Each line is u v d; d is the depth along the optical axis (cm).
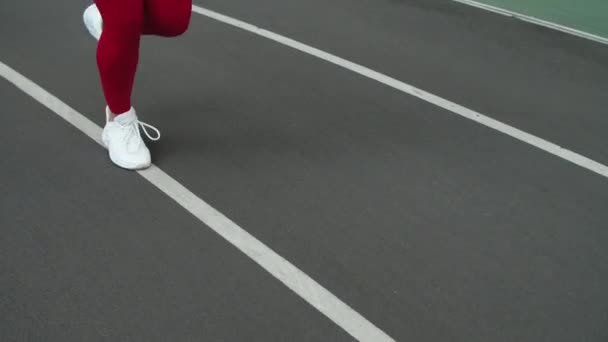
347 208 336
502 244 317
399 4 730
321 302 269
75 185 339
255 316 259
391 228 322
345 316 262
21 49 521
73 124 404
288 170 368
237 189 346
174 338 245
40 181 341
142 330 248
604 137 441
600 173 392
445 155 399
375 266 293
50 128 397
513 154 407
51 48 527
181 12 320
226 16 642
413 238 316
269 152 387
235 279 279
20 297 260
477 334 258
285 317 259
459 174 378
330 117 439
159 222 314
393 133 423
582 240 325
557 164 399
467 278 290
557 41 643
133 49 327
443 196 354
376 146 404
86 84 464
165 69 501
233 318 257
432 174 375
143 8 319
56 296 262
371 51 575
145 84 471
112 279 274
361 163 381
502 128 443
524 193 364
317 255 298
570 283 292
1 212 313
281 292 273
